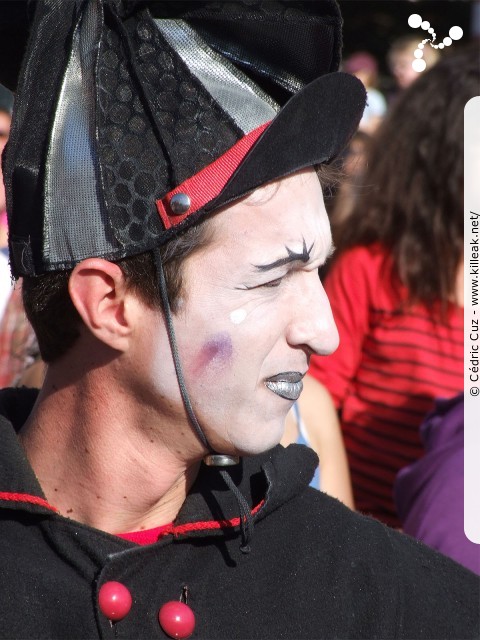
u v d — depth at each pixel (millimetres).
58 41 3164
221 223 3029
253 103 3156
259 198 3039
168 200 3033
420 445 6031
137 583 3238
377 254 6254
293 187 3105
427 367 6047
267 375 3125
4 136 6672
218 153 3057
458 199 6137
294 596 3303
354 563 3406
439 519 4340
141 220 3061
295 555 3383
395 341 6137
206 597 3262
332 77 3086
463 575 3627
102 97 3086
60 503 3357
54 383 3330
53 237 3150
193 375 3094
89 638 3098
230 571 3320
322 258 3164
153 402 3160
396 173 6348
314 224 3125
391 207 6320
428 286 6098
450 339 6066
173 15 3188
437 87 6488
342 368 6340
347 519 3551
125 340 3143
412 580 3480
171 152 3047
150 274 3080
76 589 3145
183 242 3037
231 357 3066
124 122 3080
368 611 3342
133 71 3080
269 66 3244
